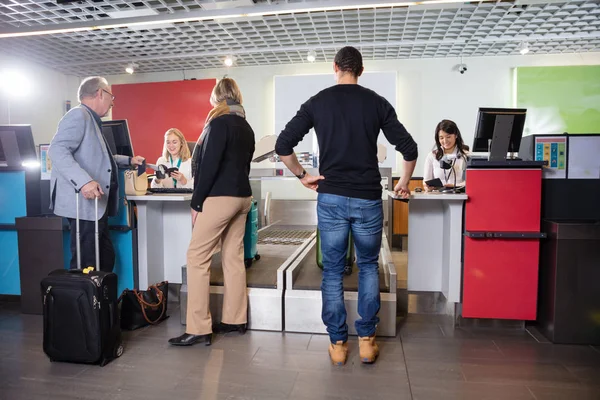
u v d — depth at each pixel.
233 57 6.32
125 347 2.40
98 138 2.56
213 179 2.28
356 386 1.95
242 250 2.60
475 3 4.59
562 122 6.08
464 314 2.66
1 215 3.23
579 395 1.87
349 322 2.58
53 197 2.56
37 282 3.03
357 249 2.13
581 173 2.69
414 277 3.01
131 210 3.00
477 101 6.36
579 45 5.84
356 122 1.99
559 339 2.45
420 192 2.82
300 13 4.83
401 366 2.16
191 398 1.85
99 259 2.60
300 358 2.26
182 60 6.55
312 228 5.94
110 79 7.31
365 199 2.02
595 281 2.40
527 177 2.56
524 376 2.05
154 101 7.02
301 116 2.07
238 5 4.62
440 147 3.61
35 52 6.04
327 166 2.06
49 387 1.95
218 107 2.39
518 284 2.61
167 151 4.26
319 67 6.70
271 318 2.65
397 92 6.51
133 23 4.85
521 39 5.51
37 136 6.60
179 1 4.52
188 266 2.41
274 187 6.80
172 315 2.98
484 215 2.61
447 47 5.93
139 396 1.87
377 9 4.76
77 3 4.47
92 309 2.11
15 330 2.72
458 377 2.04
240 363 2.20
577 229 2.39
